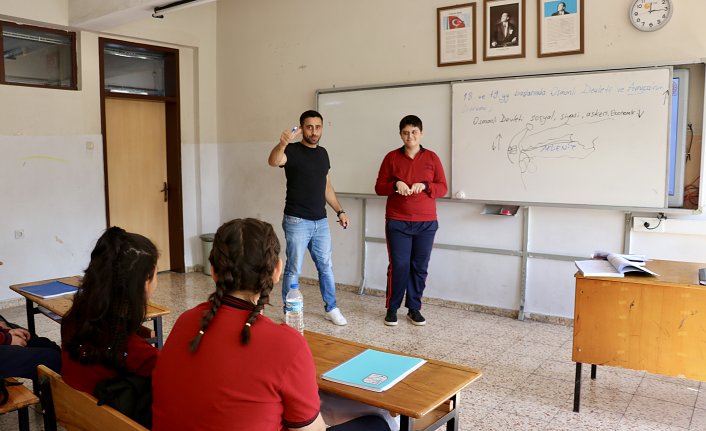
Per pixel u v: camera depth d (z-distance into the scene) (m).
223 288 1.35
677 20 3.75
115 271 1.63
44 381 1.78
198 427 1.28
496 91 4.40
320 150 4.31
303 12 5.54
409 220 4.25
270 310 4.82
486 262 4.68
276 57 5.80
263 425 1.28
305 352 1.32
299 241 4.25
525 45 4.32
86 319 1.61
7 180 4.97
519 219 4.50
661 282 2.57
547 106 4.20
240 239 1.37
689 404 2.98
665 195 3.83
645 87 3.83
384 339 4.05
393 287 4.35
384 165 4.40
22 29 5.03
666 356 2.59
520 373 3.41
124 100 5.89
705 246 3.80
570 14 4.12
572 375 3.38
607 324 2.72
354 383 1.75
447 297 4.92
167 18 5.85
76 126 5.37
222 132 6.39
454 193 4.68
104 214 5.63
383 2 5.01
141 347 1.68
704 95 3.67
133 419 1.55
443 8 4.66
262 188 6.07
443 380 1.80
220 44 6.29
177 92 6.14
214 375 1.27
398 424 1.91
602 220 4.15
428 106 4.77
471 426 2.74
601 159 4.04
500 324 4.39
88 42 5.39
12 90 4.95
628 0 3.92
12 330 2.32
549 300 4.43
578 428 2.72
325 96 5.39
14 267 5.06
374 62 5.11
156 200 6.27
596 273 2.73
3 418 2.79
